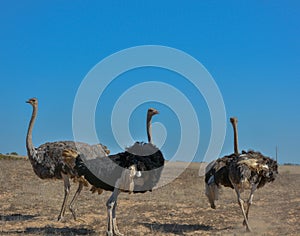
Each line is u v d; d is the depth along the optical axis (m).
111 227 16.42
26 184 33.34
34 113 21.12
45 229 18.31
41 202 25.66
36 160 20.44
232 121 20.67
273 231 18.70
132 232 18.22
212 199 20.06
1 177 36.19
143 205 25.78
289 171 56.28
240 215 22.66
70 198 27.53
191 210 24.41
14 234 17.34
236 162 17.81
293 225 19.91
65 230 18.41
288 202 26.91
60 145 20.45
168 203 26.70
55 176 20.41
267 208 24.72
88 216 21.77
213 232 18.59
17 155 65.62
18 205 24.56
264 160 17.98
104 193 30.20
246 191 33.06
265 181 18.31
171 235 18.02
